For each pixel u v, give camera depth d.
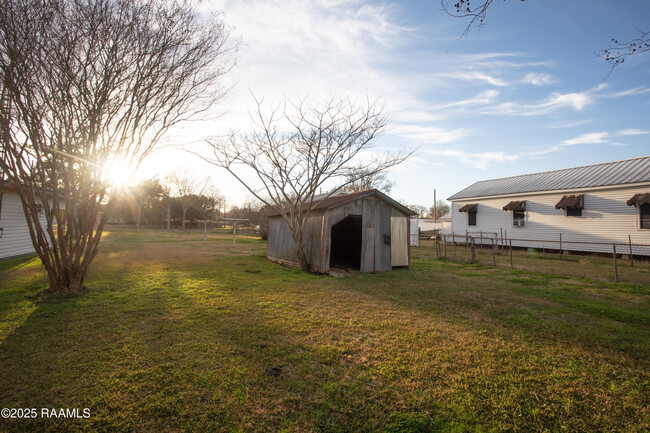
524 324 5.17
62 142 6.47
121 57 6.78
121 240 23.81
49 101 6.32
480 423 2.66
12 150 6.00
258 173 10.86
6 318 5.02
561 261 14.09
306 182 10.70
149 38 6.92
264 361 3.69
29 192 6.34
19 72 5.79
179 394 2.98
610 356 3.98
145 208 50.84
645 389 3.23
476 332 4.77
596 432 2.58
